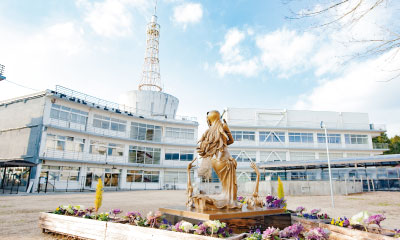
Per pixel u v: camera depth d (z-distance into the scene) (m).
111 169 32.91
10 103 28.44
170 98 45.19
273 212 6.78
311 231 4.88
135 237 5.28
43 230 6.99
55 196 19.47
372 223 5.32
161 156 38.31
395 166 27.31
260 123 42.12
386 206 16.36
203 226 4.93
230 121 41.78
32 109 26.64
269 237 4.81
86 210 6.88
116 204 14.98
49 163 26.06
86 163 30.02
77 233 6.17
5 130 27.64
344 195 24.94
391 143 51.12
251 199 7.42
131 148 35.69
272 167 34.28
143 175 36.31
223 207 6.43
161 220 5.93
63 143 27.86
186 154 39.84
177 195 24.08
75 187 28.44
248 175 39.56
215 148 7.14
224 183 6.96
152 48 49.06
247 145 40.75
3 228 7.62
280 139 41.62
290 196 24.45
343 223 5.76
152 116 39.75
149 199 19.05
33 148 25.11
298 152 41.25
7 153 26.83
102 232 5.76
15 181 25.20
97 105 31.42
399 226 9.66
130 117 35.94
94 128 31.67
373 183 29.22
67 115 28.52
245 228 5.98
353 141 42.78
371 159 25.80
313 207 15.55
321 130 42.19
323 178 35.09
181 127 40.50
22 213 10.69
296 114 43.12
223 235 4.96
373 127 43.88
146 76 47.72
